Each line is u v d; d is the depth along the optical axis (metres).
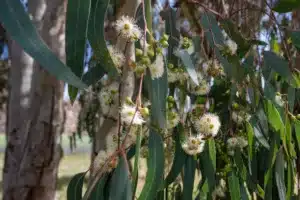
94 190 0.46
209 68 0.60
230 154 0.61
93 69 0.53
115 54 0.43
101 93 0.51
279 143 0.63
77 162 2.84
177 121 0.51
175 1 0.86
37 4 0.82
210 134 0.52
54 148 0.75
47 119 0.74
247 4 0.96
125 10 0.55
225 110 0.65
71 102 0.41
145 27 0.43
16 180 0.77
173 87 0.60
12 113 0.86
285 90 0.80
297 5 0.69
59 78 0.33
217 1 0.99
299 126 0.64
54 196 0.77
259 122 0.64
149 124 0.47
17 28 0.33
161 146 0.47
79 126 1.12
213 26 0.64
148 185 0.46
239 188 0.61
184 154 0.57
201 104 0.62
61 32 0.73
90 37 0.42
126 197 0.41
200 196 0.63
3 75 2.21
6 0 0.33
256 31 0.96
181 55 0.53
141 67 0.42
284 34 0.80
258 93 0.64
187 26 1.01
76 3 0.39
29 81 0.91
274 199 0.68
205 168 0.58
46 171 0.75
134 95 0.51
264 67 0.70
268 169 0.63
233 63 0.60
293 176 0.64
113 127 0.52
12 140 0.83
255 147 0.67
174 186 0.73
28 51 0.32
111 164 0.43
